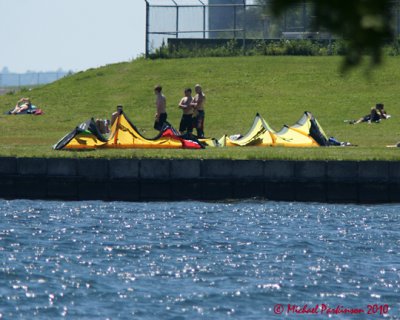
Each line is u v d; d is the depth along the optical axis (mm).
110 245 69812
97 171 101125
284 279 58219
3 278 57281
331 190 99688
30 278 57500
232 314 49688
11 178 101625
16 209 90688
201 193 100375
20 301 51594
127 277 58375
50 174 101438
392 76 193125
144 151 106938
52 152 106688
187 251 67688
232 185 100188
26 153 105688
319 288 56094
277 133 124312
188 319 48375
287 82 192875
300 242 71562
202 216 86188
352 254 67125
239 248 69062
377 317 49625
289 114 172000
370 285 57125
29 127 162375
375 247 70062
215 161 100312
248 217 85688
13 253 65938
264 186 100188
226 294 54062
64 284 55969
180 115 174875
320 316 49562
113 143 112062
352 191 99438
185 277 58719
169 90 191125
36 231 76125
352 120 163875
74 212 88938
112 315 49000
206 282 57250
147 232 76062
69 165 101438
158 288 55500
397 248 69625
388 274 60219
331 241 72438
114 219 83875
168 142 112812
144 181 100750
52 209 91125
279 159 101000
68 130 160125
